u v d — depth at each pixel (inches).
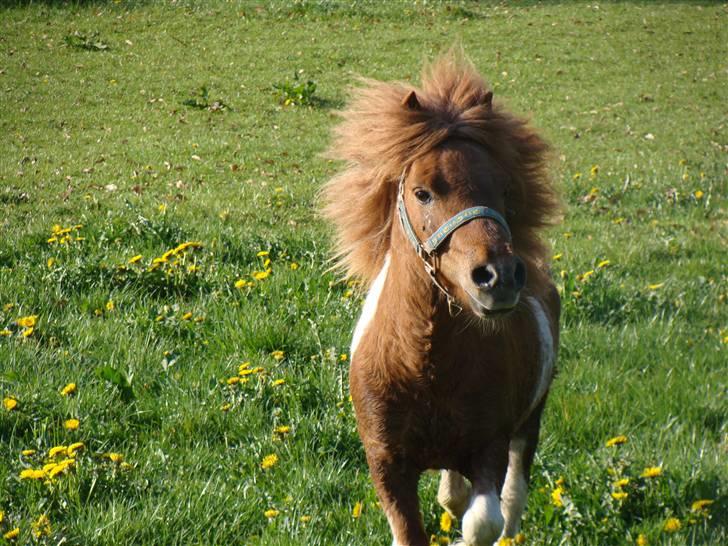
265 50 1531.7
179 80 1346.0
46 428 335.0
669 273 611.2
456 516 293.0
